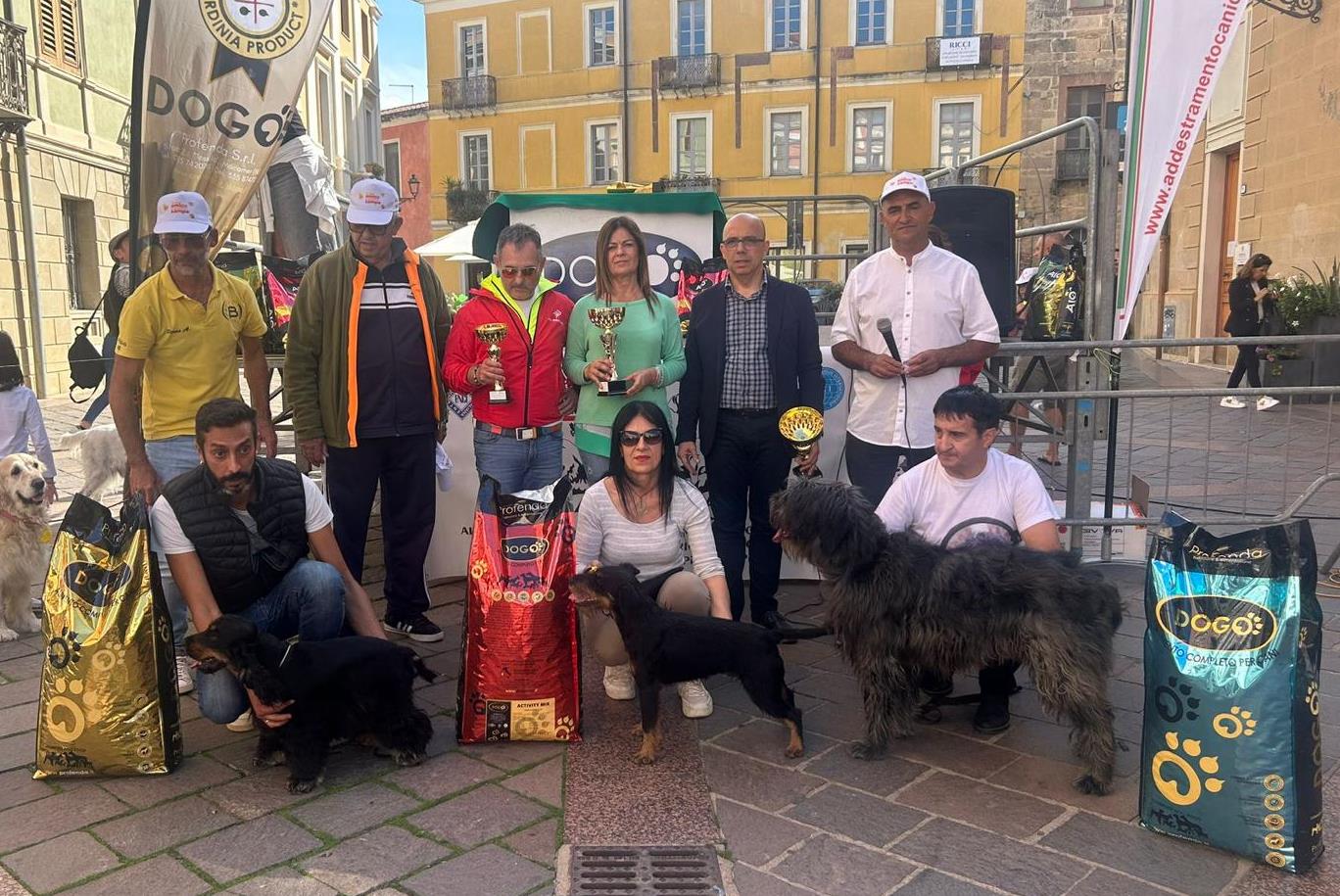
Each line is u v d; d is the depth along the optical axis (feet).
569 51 107.55
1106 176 16.85
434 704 12.19
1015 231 18.83
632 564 11.39
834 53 100.17
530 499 11.19
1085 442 17.30
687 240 18.44
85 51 52.75
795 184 103.60
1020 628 9.53
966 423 10.62
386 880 8.25
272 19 16.71
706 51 103.50
